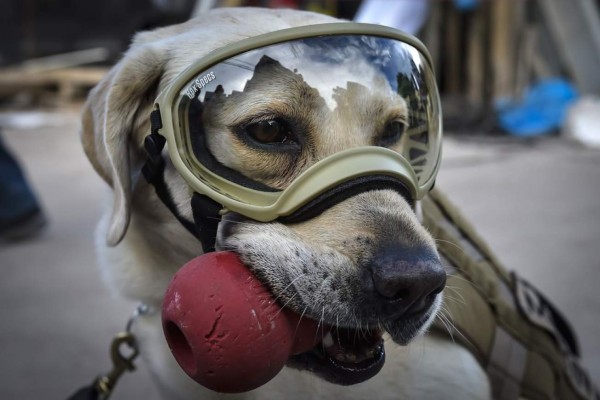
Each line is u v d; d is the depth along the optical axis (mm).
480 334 414
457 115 1900
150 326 441
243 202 338
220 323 300
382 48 367
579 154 1588
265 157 344
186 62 387
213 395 421
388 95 362
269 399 417
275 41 348
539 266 906
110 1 2590
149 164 377
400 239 321
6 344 726
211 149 346
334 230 326
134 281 432
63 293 850
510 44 1935
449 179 1367
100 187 1338
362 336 344
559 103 1834
